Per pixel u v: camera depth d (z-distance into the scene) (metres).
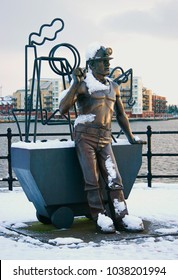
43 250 6.26
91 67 7.44
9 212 8.97
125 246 6.39
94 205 7.27
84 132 7.29
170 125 124.56
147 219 8.16
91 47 7.44
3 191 11.55
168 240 6.76
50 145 7.30
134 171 7.91
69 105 7.32
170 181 19.05
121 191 7.40
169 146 44.25
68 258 5.86
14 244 6.61
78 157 7.35
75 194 7.45
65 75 8.05
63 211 7.44
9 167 11.62
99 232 7.16
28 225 7.82
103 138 7.36
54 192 7.31
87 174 7.27
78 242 6.62
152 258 5.84
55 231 7.31
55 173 7.30
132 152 7.88
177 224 7.77
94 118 7.29
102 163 7.38
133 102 9.31
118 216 7.27
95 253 6.07
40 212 7.73
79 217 8.34
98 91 7.31
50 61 7.93
